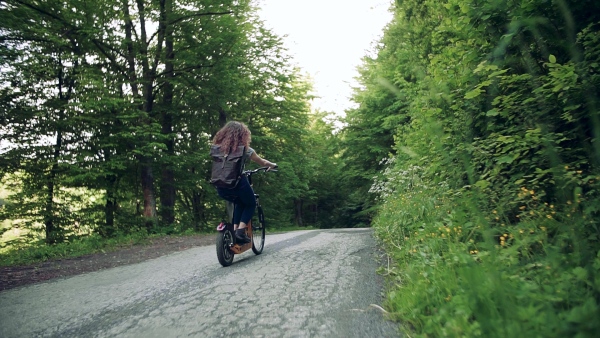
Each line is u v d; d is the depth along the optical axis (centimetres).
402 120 1841
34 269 690
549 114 349
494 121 417
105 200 1591
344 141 2334
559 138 344
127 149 1493
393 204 735
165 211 1764
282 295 346
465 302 219
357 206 3191
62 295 431
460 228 365
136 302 363
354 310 298
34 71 1287
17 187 1452
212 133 2056
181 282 427
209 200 2128
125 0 1484
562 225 277
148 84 1593
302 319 284
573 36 297
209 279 427
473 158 411
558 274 229
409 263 381
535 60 365
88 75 1365
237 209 527
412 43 1245
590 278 207
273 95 2264
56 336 294
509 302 188
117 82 1512
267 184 2389
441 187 501
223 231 495
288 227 2711
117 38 1460
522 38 360
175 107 1731
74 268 666
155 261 647
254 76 1905
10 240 1416
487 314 196
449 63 465
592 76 307
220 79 1606
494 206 365
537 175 336
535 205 336
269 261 507
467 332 200
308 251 567
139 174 1697
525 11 348
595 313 167
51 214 1454
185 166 1806
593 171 303
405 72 1441
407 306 274
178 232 1509
